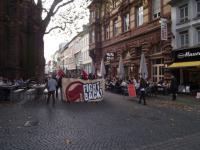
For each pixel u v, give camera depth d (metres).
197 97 23.62
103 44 51.47
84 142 8.94
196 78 27.03
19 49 33.97
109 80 36.38
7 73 30.61
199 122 12.37
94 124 11.95
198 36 26.69
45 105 18.55
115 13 44.91
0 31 30.11
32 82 30.66
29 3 28.33
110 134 10.05
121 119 13.19
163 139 9.17
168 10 30.50
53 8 25.73
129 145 8.48
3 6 29.73
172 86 22.45
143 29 35.38
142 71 29.16
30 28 36.38
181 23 28.25
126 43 41.03
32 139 9.32
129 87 25.28
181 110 16.39
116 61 44.84
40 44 29.73
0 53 30.30
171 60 29.47
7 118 13.27
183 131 10.45
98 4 29.23
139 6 37.38
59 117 13.69
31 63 36.78
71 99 20.94
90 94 21.41
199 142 8.61
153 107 17.80
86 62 71.81
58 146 8.48
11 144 8.69
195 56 26.45
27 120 12.77
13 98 20.75
